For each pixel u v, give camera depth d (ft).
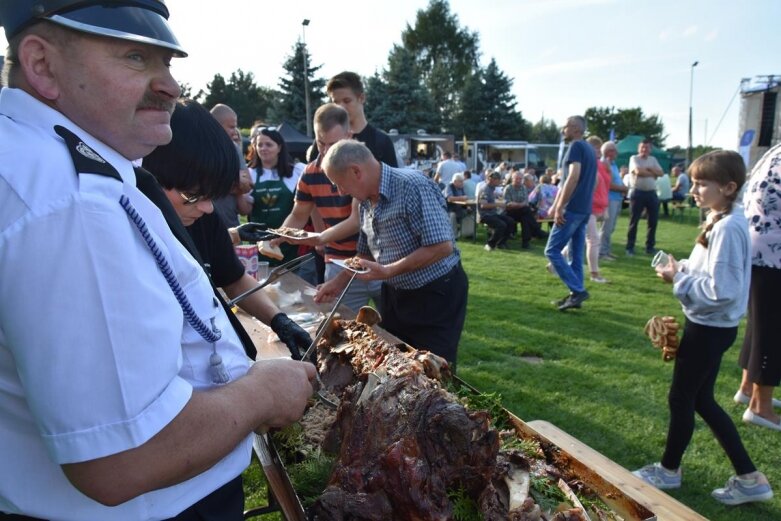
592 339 19.20
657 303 23.94
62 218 2.85
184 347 3.96
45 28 3.17
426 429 4.67
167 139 3.80
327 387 7.09
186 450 3.25
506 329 20.26
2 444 3.33
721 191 9.61
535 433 5.90
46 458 3.40
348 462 4.94
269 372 4.08
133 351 2.97
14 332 2.82
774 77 39.42
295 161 18.24
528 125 179.52
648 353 17.84
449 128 165.99
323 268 17.02
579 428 13.01
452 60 224.12
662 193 58.29
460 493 4.83
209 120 5.79
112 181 3.22
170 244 3.89
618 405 14.15
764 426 13.00
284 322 7.48
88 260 2.86
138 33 3.27
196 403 3.38
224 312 4.68
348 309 11.10
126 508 3.65
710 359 9.82
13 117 3.33
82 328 2.82
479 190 40.81
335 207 13.98
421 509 4.43
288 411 4.06
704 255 9.86
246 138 55.52
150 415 3.03
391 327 11.19
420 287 10.44
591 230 27.94
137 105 3.52
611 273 30.37
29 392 2.85
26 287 2.77
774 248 11.78
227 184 5.91
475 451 4.63
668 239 43.98
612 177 34.35
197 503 4.17
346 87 14.84
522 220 40.73
